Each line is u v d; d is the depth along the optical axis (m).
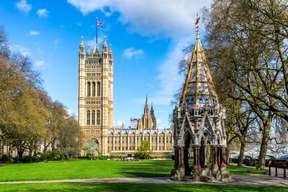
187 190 29.70
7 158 114.81
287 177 45.09
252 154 108.25
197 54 42.50
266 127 56.66
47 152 136.12
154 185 33.62
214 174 38.78
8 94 74.88
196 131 39.59
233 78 47.69
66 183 35.91
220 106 41.12
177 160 40.59
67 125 146.38
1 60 72.88
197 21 43.50
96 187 31.81
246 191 29.58
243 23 40.38
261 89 52.41
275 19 37.72
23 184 34.88
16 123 74.69
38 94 104.31
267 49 41.56
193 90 41.00
